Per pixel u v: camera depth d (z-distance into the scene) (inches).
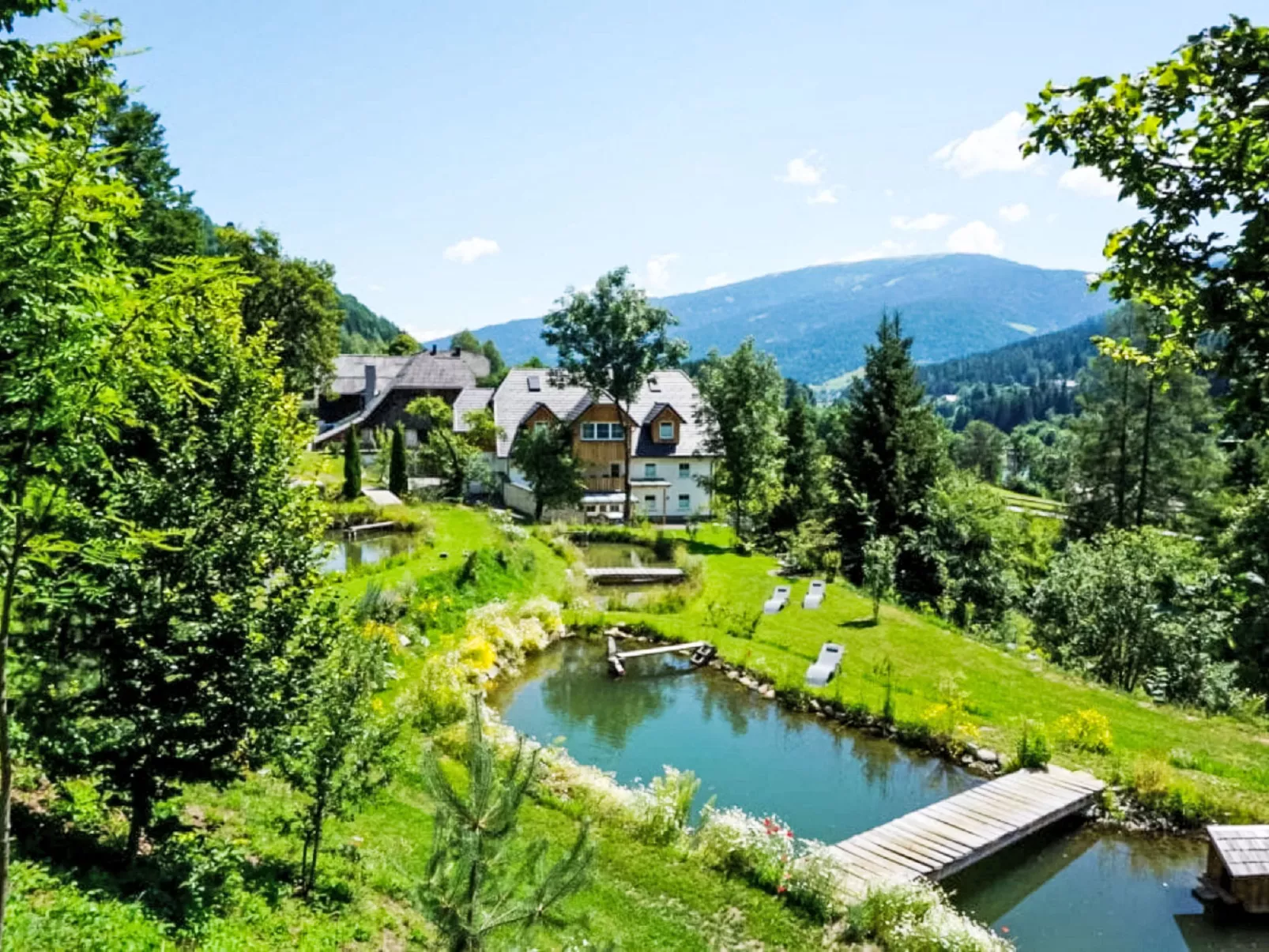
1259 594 1008.2
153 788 332.2
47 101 222.7
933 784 722.8
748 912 487.8
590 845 268.5
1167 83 195.8
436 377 2822.3
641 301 1961.1
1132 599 971.3
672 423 2282.2
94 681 326.0
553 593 1269.7
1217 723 847.1
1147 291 227.9
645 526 1841.8
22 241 184.4
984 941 461.4
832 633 1112.8
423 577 1055.0
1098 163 212.7
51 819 351.9
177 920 302.4
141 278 235.0
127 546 249.4
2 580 224.8
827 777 733.9
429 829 513.7
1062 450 2239.2
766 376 1882.4
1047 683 935.0
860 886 520.4
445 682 741.9
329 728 370.0
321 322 2017.7
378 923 372.5
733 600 1290.6
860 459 1638.8
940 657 1019.3
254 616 337.7
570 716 869.2
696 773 738.8
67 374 197.0
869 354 1667.1
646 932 447.8
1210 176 198.1
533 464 1934.1
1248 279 195.0
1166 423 1750.7
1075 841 629.0
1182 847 622.2
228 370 345.7
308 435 415.8
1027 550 1566.2
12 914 257.6
